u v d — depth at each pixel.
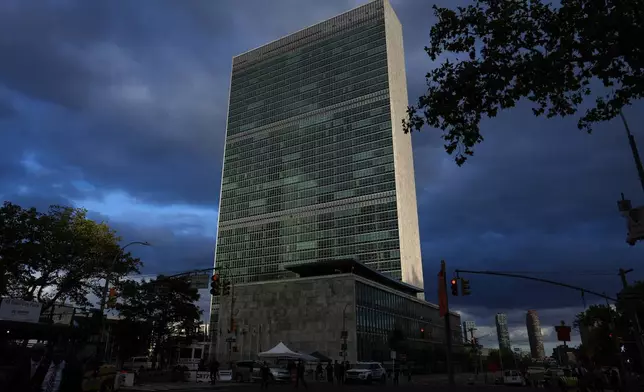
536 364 141.12
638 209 12.94
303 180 174.12
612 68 9.95
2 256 38.97
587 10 9.12
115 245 45.81
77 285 43.16
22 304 26.33
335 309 75.12
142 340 63.31
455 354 109.31
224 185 194.88
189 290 66.44
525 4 10.84
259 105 198.38
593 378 21.11
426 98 11.52
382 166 158.62
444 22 11.38
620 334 61.75
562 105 11.95
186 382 37.16
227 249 182.38
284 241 169.25
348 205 160.50
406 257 149.12
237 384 36.16
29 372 15.77
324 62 186.38
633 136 19.38
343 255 155.38
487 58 10.81
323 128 176.50
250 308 83.19
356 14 185.12
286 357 47.31
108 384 18.83
